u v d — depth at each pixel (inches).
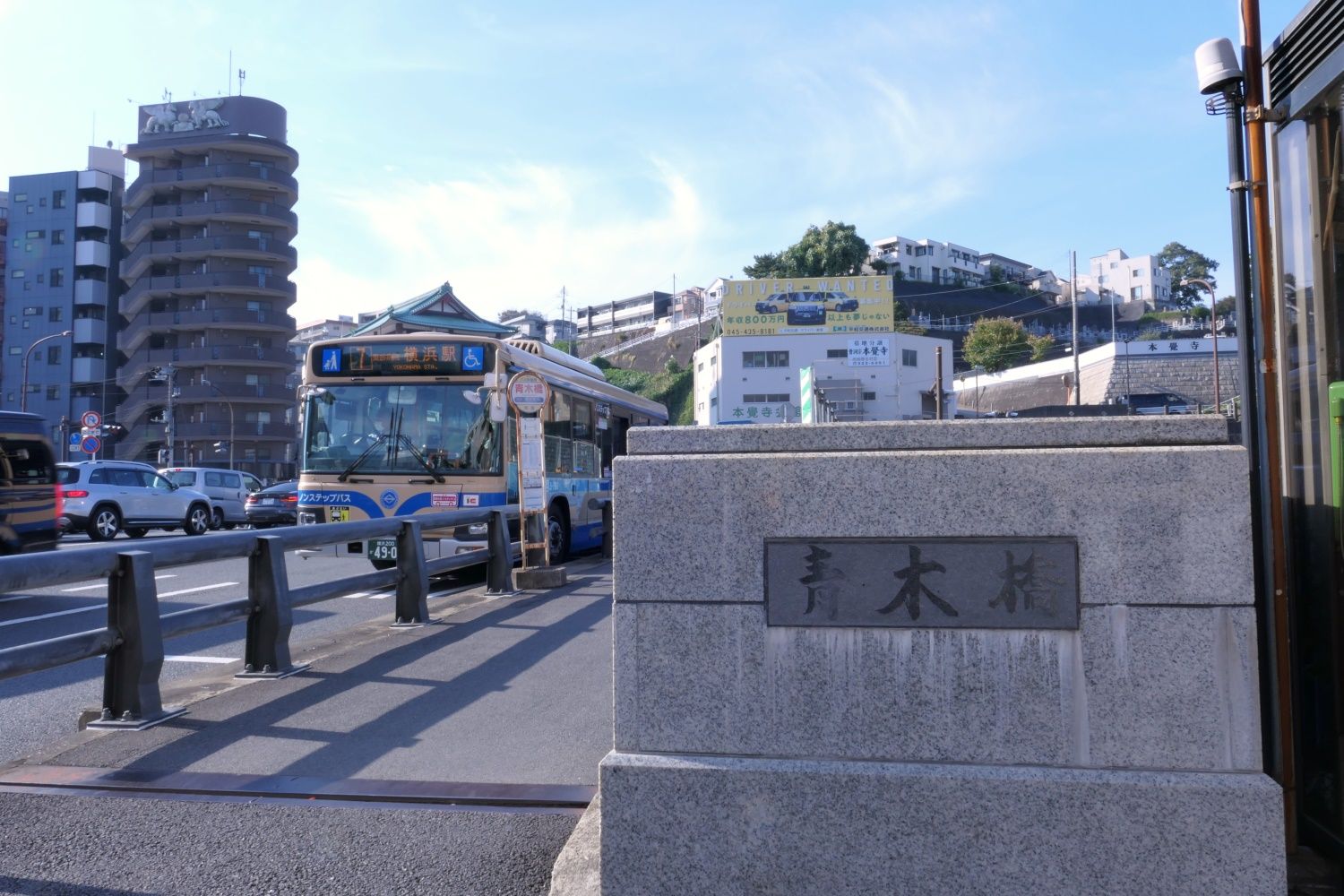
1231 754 97.0
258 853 132.5
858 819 100.0
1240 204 123.5
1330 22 110.3
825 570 103.6
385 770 167.5
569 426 566.9
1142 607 98.8
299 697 219.6
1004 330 3206.2
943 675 101.3
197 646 321.4
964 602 101.3
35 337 2596.0
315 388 462.9
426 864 129.3
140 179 2495.1
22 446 490.3
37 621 394.9
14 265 2615.7
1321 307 116.8
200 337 2527.1
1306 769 119.6
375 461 451.2
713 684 105.0
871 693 102.3
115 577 196.9
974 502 101.7
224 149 2460.6
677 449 109.1
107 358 2628.0
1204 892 95.3
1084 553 99.8
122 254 2672.2
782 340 2493.8
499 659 262.7
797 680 103.6
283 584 248.7
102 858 130.5
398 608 323.9
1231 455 98.4
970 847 98.4
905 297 4111.7
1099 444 102.2
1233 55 123.9
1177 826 95.8
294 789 156.9
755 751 104.0
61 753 176.6
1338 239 113.2
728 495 105.6
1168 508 98.9
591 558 629.3
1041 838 97.5
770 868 101.3
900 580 102.4
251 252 2460.6
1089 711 99.0
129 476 898.7
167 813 147.0
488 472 446.3
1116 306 4431.6
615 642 107.3
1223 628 97.6
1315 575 117.8
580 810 148.6
